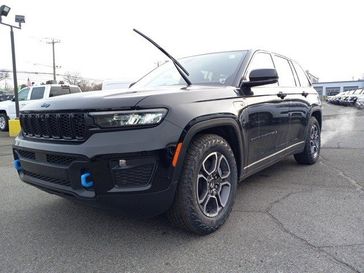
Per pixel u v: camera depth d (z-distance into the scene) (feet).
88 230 9.96
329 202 11.80
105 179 7.83
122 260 8.21
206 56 13.43
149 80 13.61
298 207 11.37
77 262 8.16
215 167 9.45
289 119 14.10
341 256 8.09
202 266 7.84
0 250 8.82
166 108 8.21
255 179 14.99
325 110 79.61
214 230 9.45
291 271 7.52
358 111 74.18
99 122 7.89
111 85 43.27
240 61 11.99
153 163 7.90
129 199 7.91
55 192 8.91
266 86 12.78
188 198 8.63
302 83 16.90
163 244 8.96
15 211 11.60
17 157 10.37
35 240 9.37
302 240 8.95
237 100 10.46
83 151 7.88
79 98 8.62
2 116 46.73
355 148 23.35
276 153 13.30
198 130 8.68
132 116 7.85
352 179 14.79
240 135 10.39
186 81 11.08
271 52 14.26
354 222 10.03
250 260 8.03
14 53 40.96
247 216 10.65
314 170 16.52
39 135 9.41
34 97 43.06
